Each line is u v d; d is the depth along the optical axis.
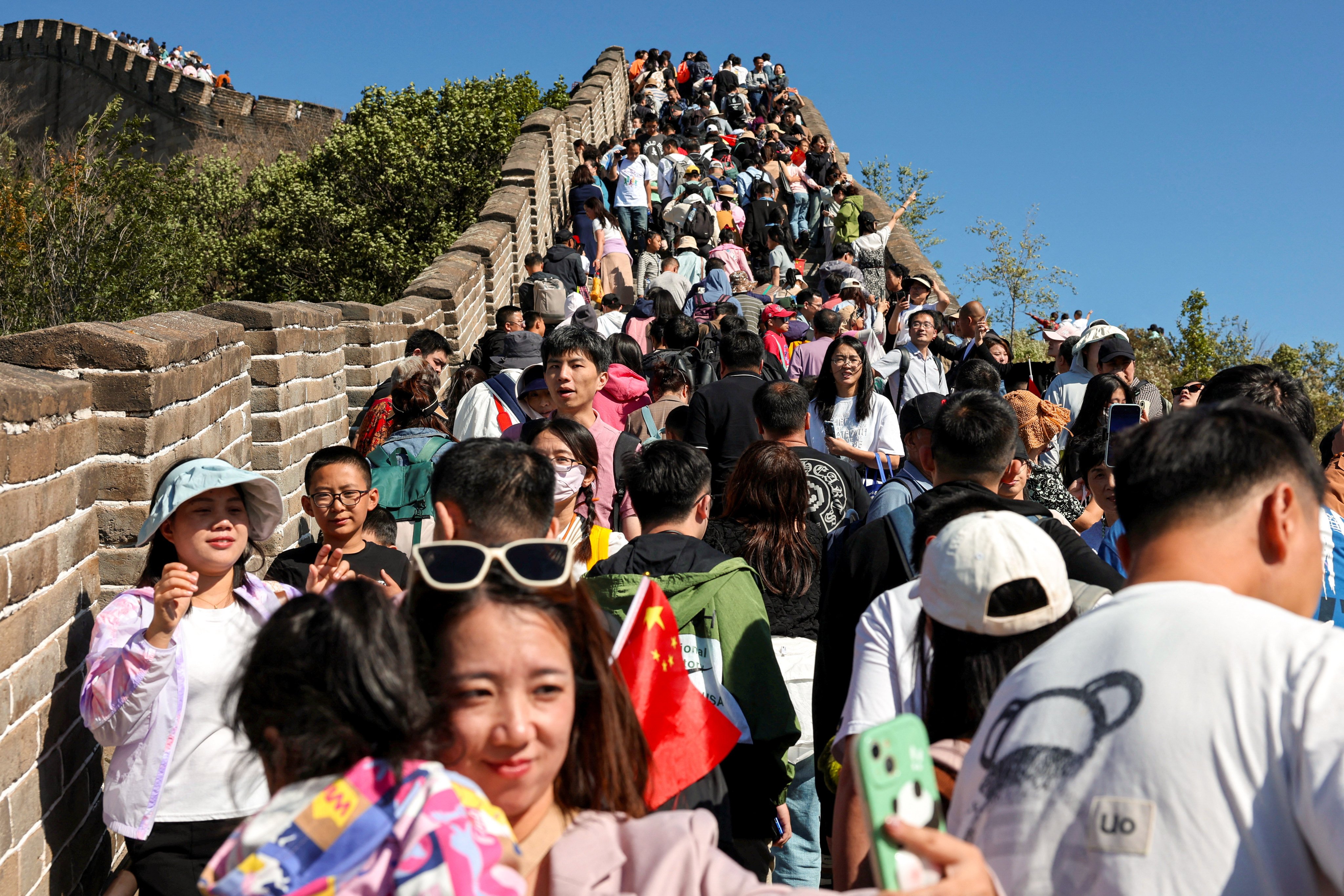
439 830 1.47
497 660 1.79
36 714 3.31
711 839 1.85
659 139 22.41
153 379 4.11
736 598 3.46
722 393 6.19
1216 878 1.51
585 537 4.61
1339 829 1.43
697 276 15.76
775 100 31.44
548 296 11.02
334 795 1.48
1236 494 1.80
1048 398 7.82
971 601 2.18
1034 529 2.26
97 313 19.08
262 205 30.73
